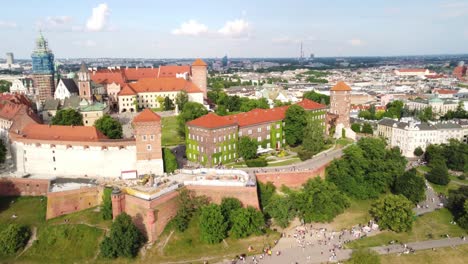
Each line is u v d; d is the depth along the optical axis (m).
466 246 125.31
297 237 127.06
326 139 199.25
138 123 140.38
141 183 131.62
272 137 187.00
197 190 130.88
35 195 137.62
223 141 164.75
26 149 148.25
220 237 118.75
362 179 155.75
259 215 124.88
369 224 137.50
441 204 155.50
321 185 141.50
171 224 123.12
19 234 118.25
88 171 144.62
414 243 126.75
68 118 188.00
